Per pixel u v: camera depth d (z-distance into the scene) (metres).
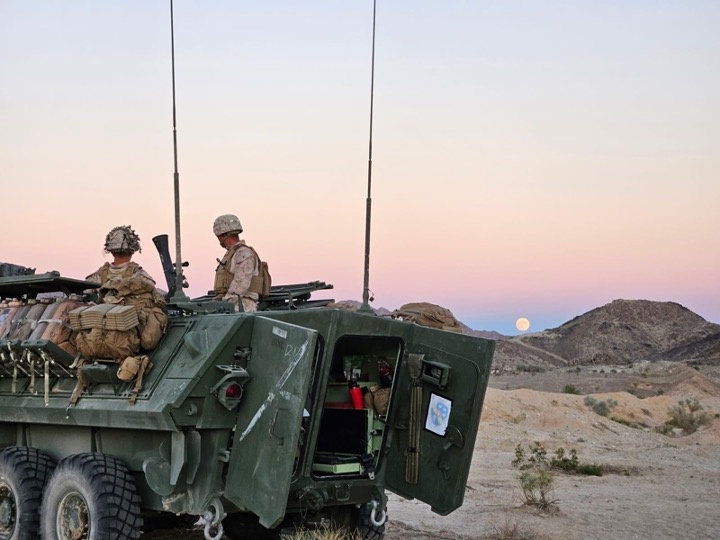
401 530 10.58
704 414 27.02
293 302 9.39
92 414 8.02
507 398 27.19
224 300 8.95
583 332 127.00
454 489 8.37
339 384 8.65
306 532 8.38
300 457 7.86
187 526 10.03
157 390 7.64
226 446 7.59
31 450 8.77
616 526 11.22
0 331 8.87
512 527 10.70
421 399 8.66
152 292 8.23
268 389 7.24
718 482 15.44
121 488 7.77
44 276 8.89
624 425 25.06
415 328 8.66
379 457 8.64
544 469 16.44
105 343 7.85
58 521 8.12
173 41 9.15
